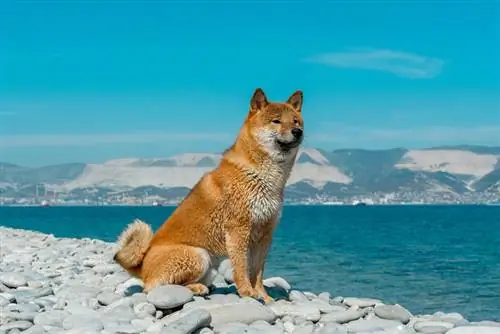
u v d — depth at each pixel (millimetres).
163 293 2322
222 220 2455
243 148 2447
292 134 2385
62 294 2641
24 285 2848
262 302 2443
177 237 2502
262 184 2420
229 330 2115
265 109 2434
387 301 3682
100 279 3021
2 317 2254
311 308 2371
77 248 4539
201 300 2350
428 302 3664
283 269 5055
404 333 2172
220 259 2541
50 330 2146
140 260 2533
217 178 2471
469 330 2121
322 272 4875
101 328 2162
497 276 4844
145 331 2160
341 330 2158
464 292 3998
